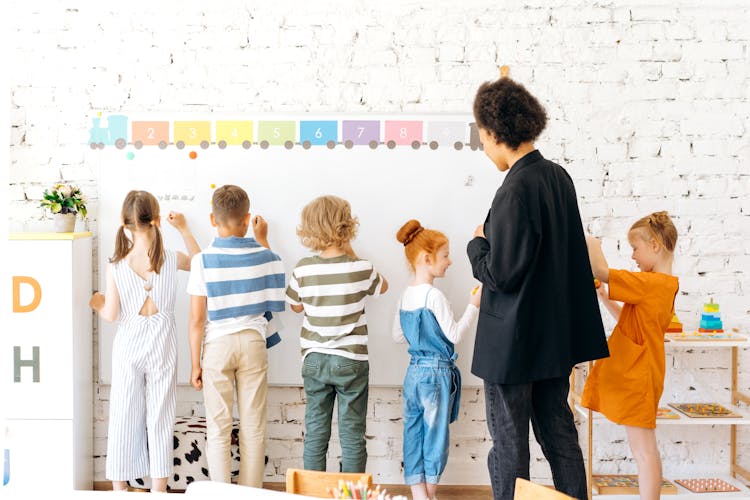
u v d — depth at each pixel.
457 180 2.80
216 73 2.81
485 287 1.94
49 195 2.64
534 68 2.79
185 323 2.83
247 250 2.55
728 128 2.80
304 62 2.81
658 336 2.33
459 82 2.80
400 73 2.80
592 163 2.81
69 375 2.59
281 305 2.64
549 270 1.84
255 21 2.80
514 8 2.78
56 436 2.60
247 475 2.57
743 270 2.82
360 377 2.54
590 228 2.83
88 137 2.83
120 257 2.55
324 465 2.59
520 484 1.47
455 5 2.79
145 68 2.81
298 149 2.80
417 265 2.63
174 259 2.62
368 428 2.85
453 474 2.86
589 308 1.93
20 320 2.58
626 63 2.79
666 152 2.81
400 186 2.80
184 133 2.81
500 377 1.84
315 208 2.53
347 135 2.79
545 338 1.84
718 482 2.75
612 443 2.84
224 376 2.53
